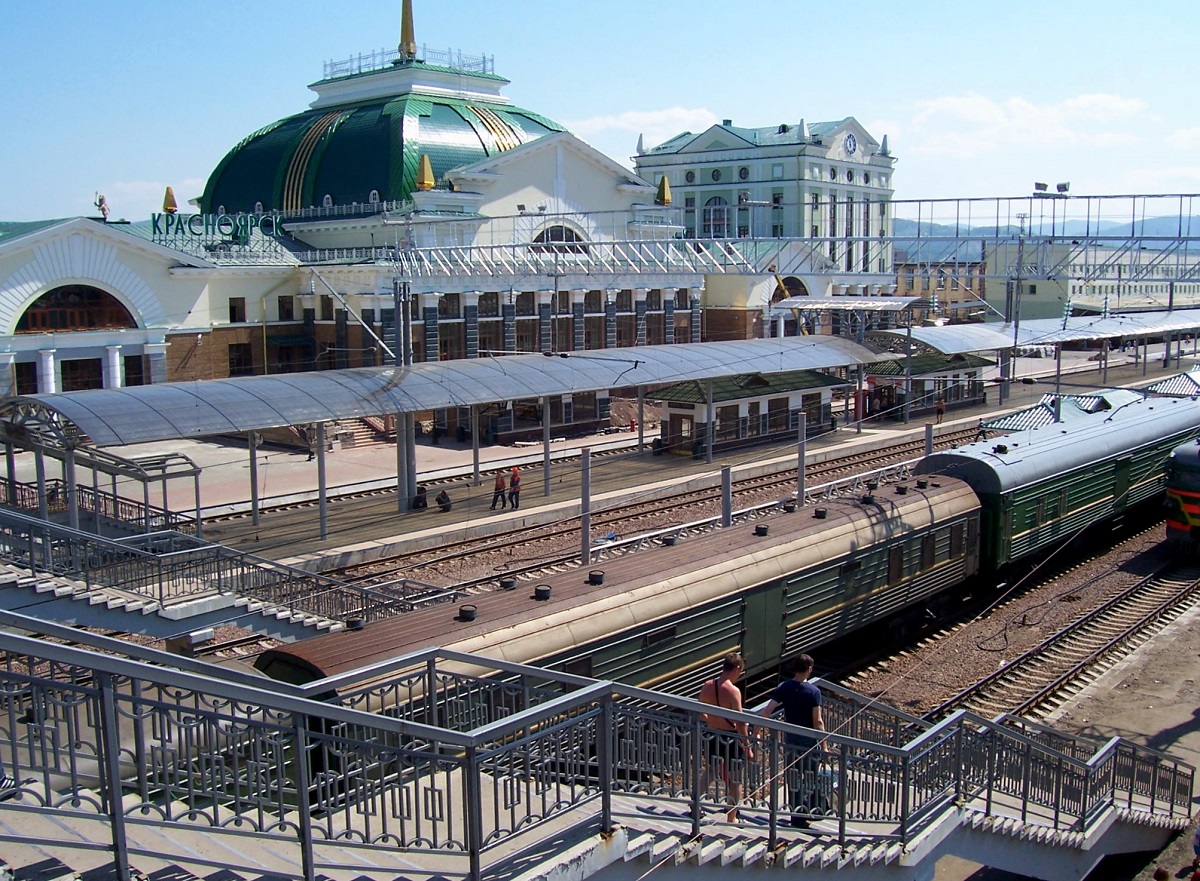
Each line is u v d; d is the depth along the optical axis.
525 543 33.34
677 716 10.13
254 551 30.52
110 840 6.80
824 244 74.69
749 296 69.31
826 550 21.92
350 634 15.06
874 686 22.25
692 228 96.12
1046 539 29.62
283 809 7.44
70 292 49.25
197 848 7.12
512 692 10.27
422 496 36.56
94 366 50.19
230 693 6.49
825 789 11.16
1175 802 17.48
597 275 57.75
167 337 52.69
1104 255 90.50
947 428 54.03
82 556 19.33
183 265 52.97
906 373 54.25
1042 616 26.91
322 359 57.72
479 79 70.12
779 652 20.72
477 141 64.56
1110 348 100.31
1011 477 27.84
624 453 48.38
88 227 48.59
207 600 20.34
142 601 19.56
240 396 31.08
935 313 83.88
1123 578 30.31
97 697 6.21
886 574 23.75
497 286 55.78
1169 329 73.75
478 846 7.63
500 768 9.05
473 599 17.03
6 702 6.69
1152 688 22.31
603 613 16.92
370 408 33.06
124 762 9.78
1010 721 14.67
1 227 52.09
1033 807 14.30
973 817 12.34
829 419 52.84
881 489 26.36
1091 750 16.89
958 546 26.34
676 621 18.06
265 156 68.31
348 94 69.62
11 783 6.35
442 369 37.62
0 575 17.75
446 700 10.44
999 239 39.72
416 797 7.78
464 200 58.62
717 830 9.86
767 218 92.12
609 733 8.62
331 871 7.29
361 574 29.48
